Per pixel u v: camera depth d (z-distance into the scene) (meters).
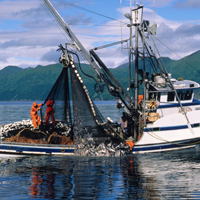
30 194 17.58
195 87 31.97
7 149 27.62
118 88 29.70
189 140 30.75
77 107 27.92
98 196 17.23
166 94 30.94
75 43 28.38
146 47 30.58
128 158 27.31
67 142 28.77
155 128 29.80
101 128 28.17
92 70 29.55
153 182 19.75
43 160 26.27
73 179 20.48
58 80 28.98
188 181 20.00
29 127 29.86
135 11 29.52
